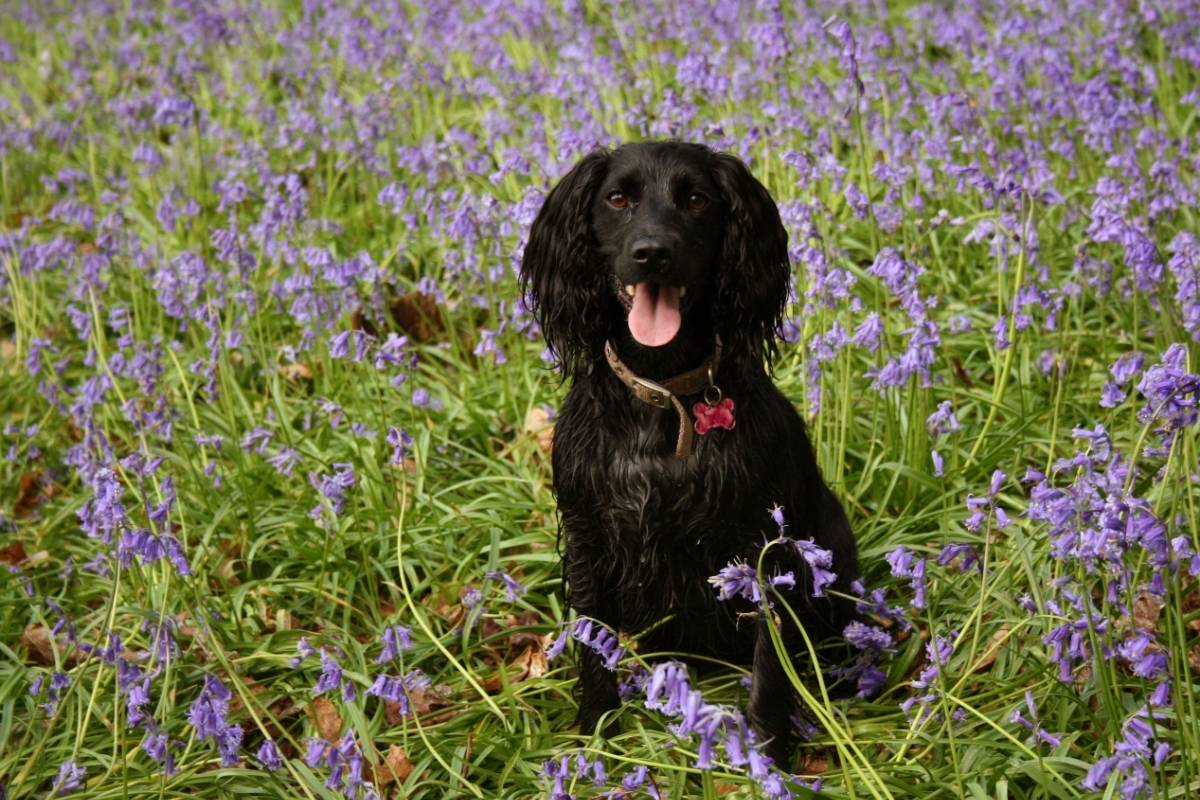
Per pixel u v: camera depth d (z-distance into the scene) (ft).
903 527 16.99
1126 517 11.40
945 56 30.86
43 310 24.85
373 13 35.09
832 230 21.25
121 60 35.12
